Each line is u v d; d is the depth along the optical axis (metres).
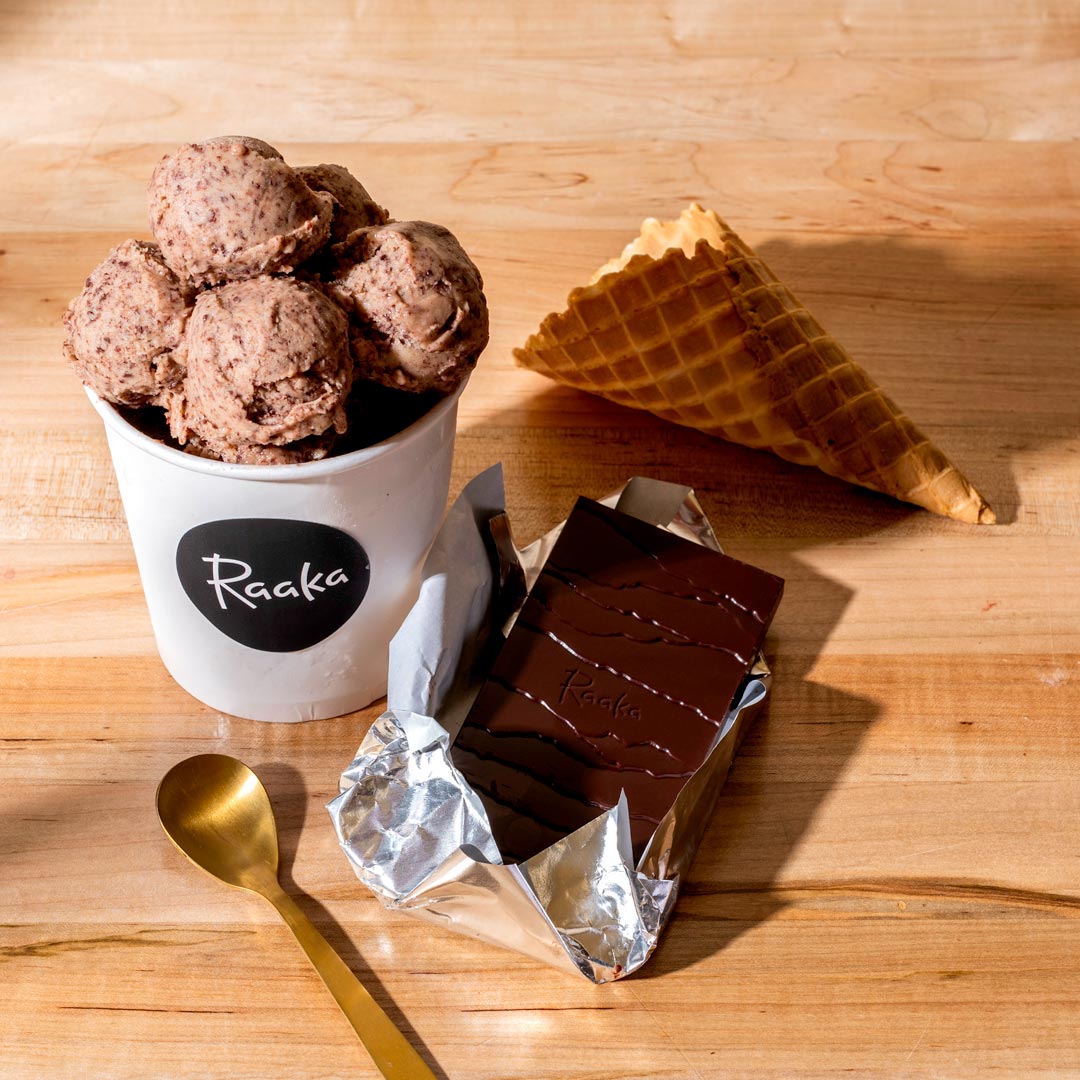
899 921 0.76
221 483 0.71
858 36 1.11
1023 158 1.04
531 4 1.11
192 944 0.75
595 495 0.88
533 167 1.02
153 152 1.01
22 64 1.05
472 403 0.91
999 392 0.92
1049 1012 0.74
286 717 0.80
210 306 0.70
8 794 0.78
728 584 0.80
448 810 0.75
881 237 0.99
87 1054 0.72
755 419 0.87
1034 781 0.80
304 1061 0.72
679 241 0.93
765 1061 0.73
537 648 0.79
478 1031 0.73
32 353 0.91
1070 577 0.86
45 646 0.82
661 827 0.74
